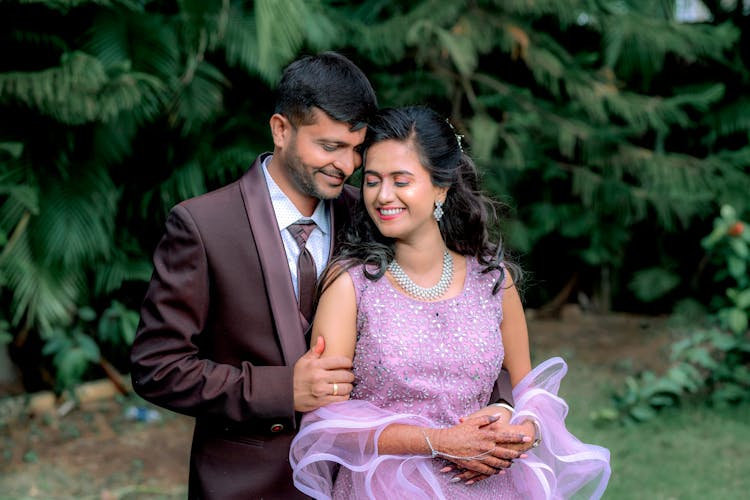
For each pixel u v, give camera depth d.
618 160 6.15
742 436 4.41
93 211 4.63
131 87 4.10
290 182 1.94
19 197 4.21
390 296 1.91
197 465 1.94
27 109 4.44
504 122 5.95
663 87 6.81
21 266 4.45
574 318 6.90
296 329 1.89
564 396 5.07
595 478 2.07
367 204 1.91
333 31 5.04
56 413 4.69
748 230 4.96
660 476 3.93
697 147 6.83
